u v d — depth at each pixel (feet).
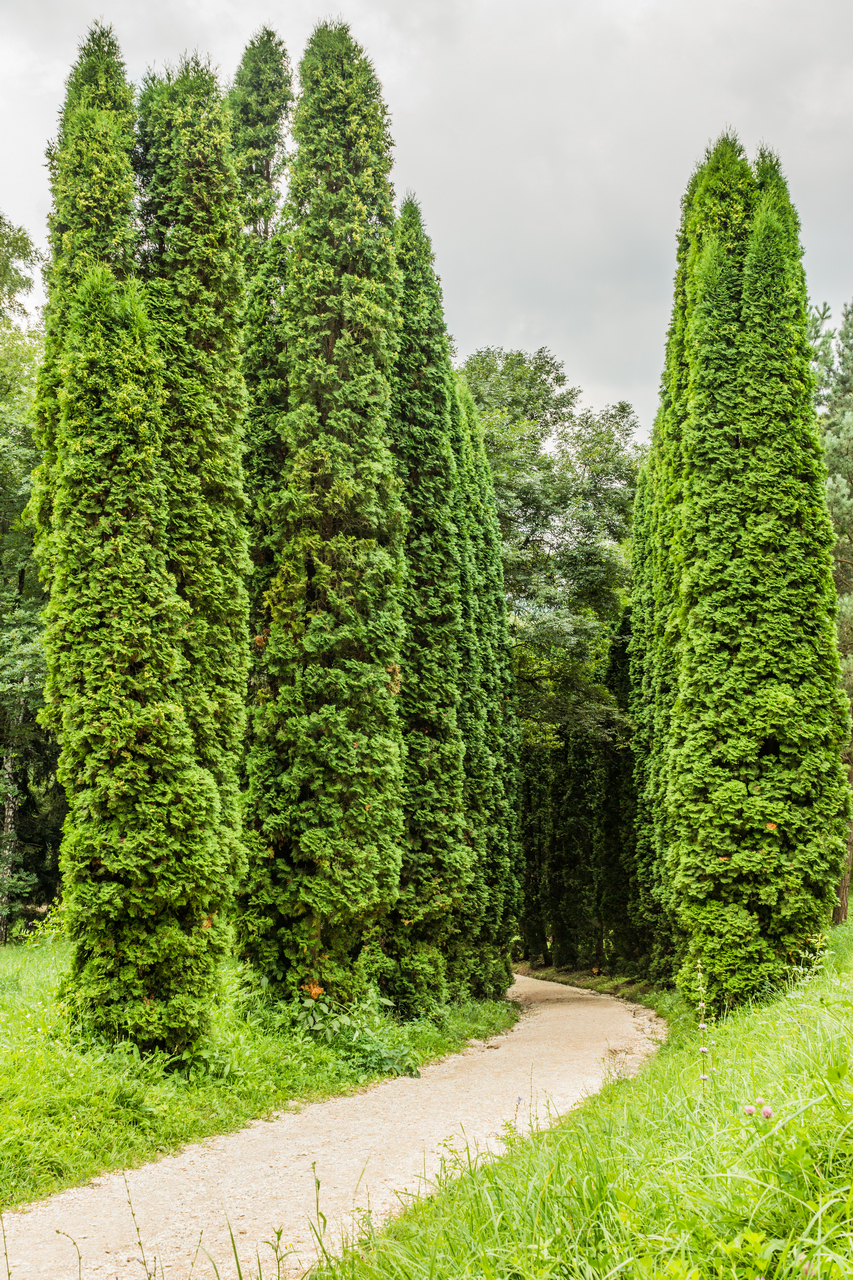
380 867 30.53
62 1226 13.16
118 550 22.39
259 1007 28.04
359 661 33.01
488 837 50.01
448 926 39.40
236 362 27.12
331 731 30.94
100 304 23.04
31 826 65.82
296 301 33.96
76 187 24.12
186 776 22.41
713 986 31.09
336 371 33.78
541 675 71.10
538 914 90.84
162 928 21.77
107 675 21.74
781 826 31.37
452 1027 36.19
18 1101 16.53
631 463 76.59
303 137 35.73
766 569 33.19
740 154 37.76
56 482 22.81
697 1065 16.65
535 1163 10.34
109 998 20.95
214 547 25.31
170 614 22.91
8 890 59.72
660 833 47.67
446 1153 17.15
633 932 66.28
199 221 26.21
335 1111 22.06
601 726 67.15
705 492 34.60
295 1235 12.64
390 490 35.04
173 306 25.36
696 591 34.53
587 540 71.97
